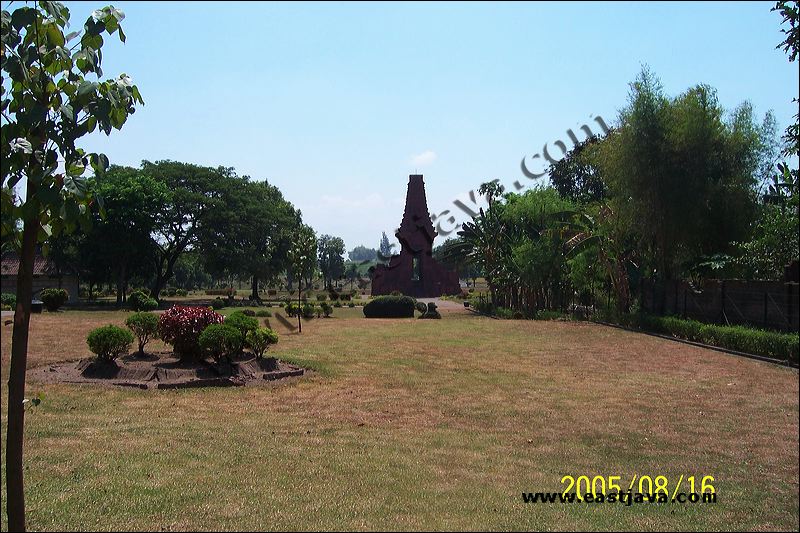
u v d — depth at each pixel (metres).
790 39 7.01
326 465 5.84
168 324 12.25
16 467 3.04
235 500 4.82
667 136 19.59
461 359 14.49
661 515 4.55
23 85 2.93
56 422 7.84
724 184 19.56
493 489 5.13
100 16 3.02
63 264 43.12
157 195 40.25
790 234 17.69
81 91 2.85
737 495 5.04
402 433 7.29
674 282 21.34
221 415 8.39
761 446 6.67
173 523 4.33
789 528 4.30
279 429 7.50
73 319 25.45
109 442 6.79
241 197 46.59
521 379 11.54
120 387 10.59
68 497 4.89
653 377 11.78
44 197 2.79
